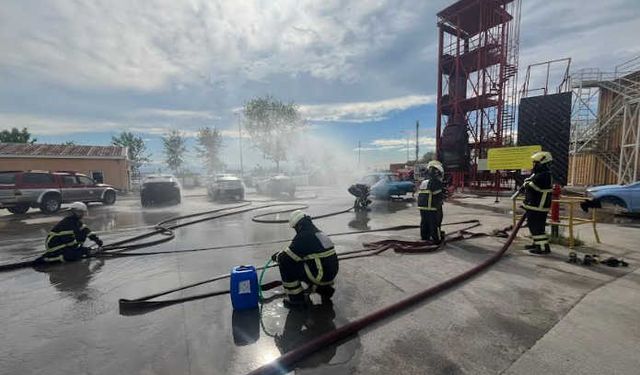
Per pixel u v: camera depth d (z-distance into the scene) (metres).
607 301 3.62
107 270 5.24
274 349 2.80
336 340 2.90
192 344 2.90
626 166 18.11
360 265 5.12
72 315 3.56
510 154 14.40
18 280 4.80
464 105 19.25
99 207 15.15
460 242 6.61
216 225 9.45
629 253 5.56
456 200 14.70
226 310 3.60
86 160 24.75
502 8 17.48
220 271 5.11
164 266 5.42
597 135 20.25
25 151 23.59
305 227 3.73
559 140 14.94
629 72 18.58
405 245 6.20
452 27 19.86
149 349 2.84
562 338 2.87
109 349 2.85
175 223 9.87
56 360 2.71
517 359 2.58
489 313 3.39
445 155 19.19
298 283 3.61
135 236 7.71
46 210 13.15
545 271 4.71
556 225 6.32
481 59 18.41
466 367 2.50
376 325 3.19
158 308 3.70
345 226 8.88
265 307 3.65
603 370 2.41
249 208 13.14
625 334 2.91
